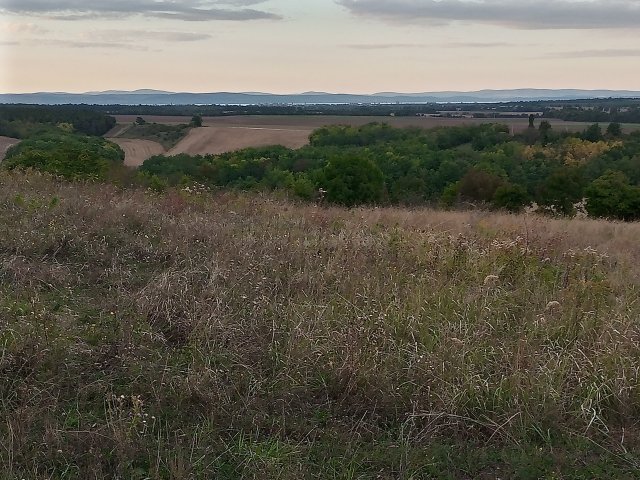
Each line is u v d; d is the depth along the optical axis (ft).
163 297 15.05
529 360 12.29
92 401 11.02
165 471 9.20
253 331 13.60
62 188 30.32
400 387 11.71
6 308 13.83
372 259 19.71
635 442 10.71
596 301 15.60
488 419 10.85
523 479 9.70
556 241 25.09
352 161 76.69
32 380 11.19
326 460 9.85
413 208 55.88
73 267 17.97
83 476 8.97
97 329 13.53
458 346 12.61
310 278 16.76
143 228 22.86
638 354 12.87
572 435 10.77
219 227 22.90
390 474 9.63
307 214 30.12
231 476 9.29
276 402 11.28
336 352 12.59
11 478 8.63
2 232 19.70
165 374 11.70
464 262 18.94
